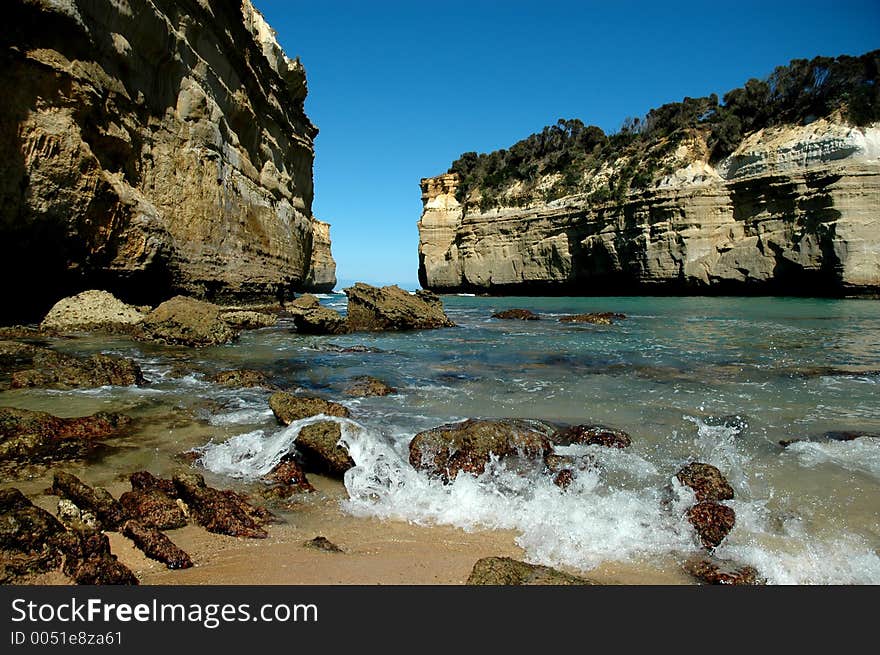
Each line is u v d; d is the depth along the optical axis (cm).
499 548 403
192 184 2000
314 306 1745
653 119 5147
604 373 1023
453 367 1097
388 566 366
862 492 481
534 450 576
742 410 747
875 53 3388
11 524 334
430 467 550
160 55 1822
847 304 2688
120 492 472
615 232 4041
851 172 3055
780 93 3941
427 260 5925
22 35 1266
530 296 4812
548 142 5856
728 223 3591
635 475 527
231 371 940
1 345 1065
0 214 1255
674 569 373
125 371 904
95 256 1533
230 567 359
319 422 591
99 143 1558
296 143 3316
